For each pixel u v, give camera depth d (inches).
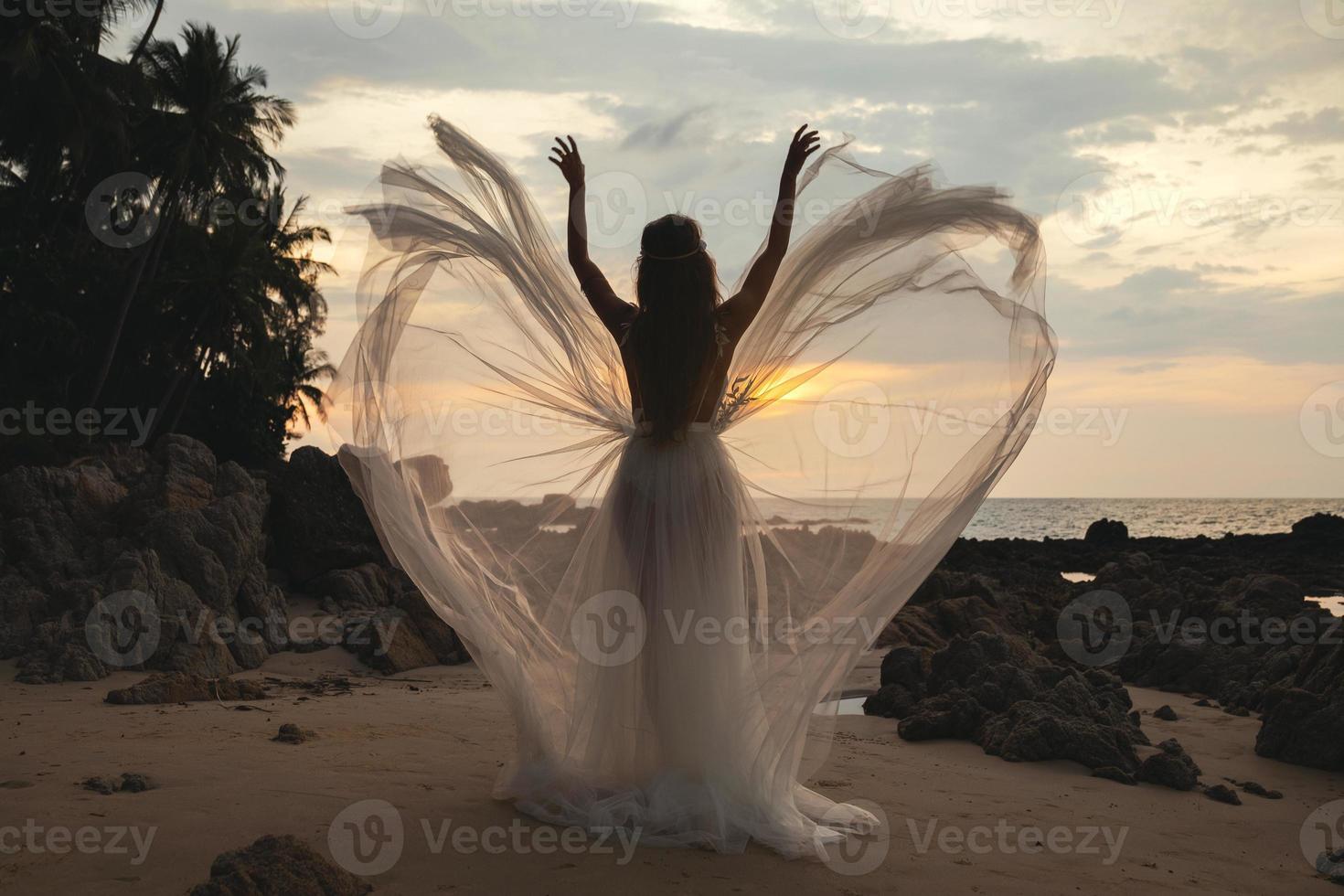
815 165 169.3
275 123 1423.5
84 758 166.7
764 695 146.0
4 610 359.6
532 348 170.7
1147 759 201.9
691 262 150.9
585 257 165.8
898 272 164.4
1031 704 234.4
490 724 219.3
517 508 165.9
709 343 150.9
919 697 282.7
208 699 271.1
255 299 1433.3
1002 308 157.8
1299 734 230.2
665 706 143.2
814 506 159.6
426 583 155.9
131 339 1359.5
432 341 168.2
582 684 151.5
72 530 418.6
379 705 257.8
